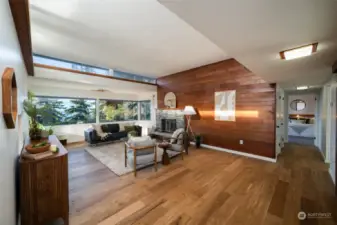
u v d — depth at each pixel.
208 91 5.21
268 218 1.91
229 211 2.04
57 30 2.96
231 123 4.66
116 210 2.06
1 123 0.96
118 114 7.86
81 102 6.56
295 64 2.38
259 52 1.92
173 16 2.54
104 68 5.63
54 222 1.88
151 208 2.10
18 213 1.64
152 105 7.64
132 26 2.84
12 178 1.34
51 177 1.70
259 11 1.13
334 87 2.78
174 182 2.83
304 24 1.31
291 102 7.98
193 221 1.86
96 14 2.47
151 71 6.11
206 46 3.75
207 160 3.99
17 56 1.77
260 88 4.11
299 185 2.71
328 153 3.75
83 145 5.68
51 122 5.74
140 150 3.29
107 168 3.50
